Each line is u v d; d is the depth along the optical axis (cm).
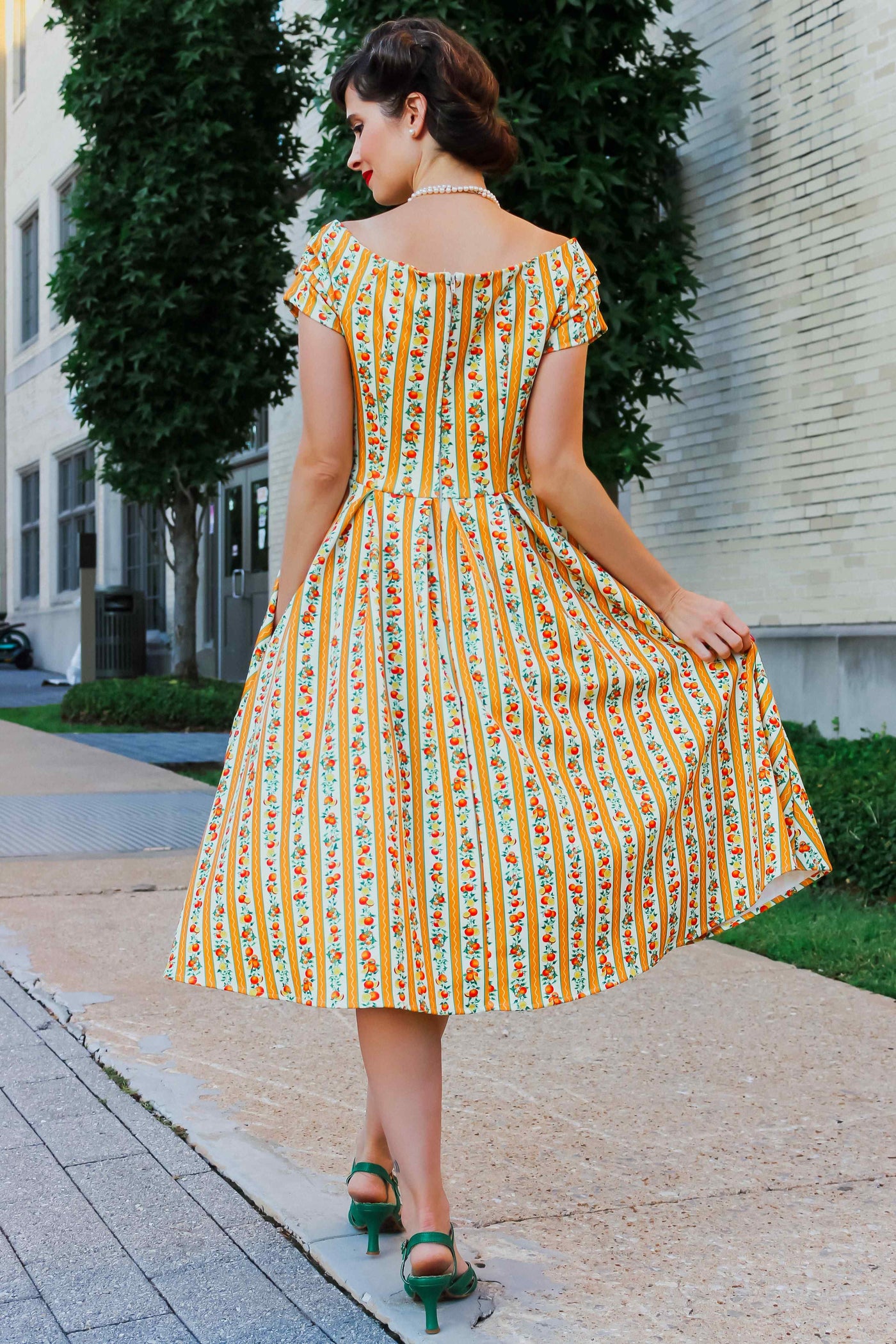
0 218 2505
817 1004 353
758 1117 270
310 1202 224
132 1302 193
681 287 761
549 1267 203
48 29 1124
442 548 184
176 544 1238
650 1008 351
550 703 184
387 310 181
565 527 190
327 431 184
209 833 191
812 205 757
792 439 777
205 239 1120
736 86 811
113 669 1549
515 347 184
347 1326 186
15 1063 303
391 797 174
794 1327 185
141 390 1099
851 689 733
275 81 1127
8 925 437
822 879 498
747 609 818
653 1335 182
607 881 179
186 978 180
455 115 187
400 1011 179
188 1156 249
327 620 184
